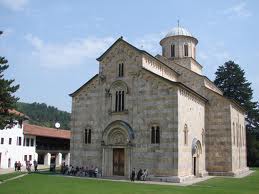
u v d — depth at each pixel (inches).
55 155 3614.7
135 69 1857.8
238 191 1266.0
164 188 1325.0
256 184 1568.7
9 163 2952.8
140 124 1781.5
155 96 1759.4
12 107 1804.9
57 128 3887.8
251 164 3361.2
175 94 1699.1
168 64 2337.6
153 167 1691.7
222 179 1802.4
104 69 1975.9
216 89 2603.3
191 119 1876.2
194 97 1948.8
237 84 3531.0
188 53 2497.5
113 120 1884.8
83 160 1945.1
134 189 1273.4
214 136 2124.8
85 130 1974.7
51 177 1786.4
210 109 2160.4
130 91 1855.3
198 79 2215.8
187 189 1305.4
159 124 1716.3
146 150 1733.5
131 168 1759.4
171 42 2524.6
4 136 2925.7
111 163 1854.1
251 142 3393.2
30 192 1163.3
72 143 2000.5
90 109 1982.0
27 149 3171.8
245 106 3464.6
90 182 1529.3
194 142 1866.4
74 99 2044.8
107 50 1975.9
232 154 2091.5
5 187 1326.3
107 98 1934.1
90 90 2004.2
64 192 1165.1
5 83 1748.3
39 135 3240.7
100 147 1902.1
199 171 1951.3
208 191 1244.5
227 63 3604.8
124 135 1820.9
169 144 1665.8
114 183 1499.8
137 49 1871.3
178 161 1632.6
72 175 1924.2
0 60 1777.8
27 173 2135.8
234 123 2250.2
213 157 2107.5
